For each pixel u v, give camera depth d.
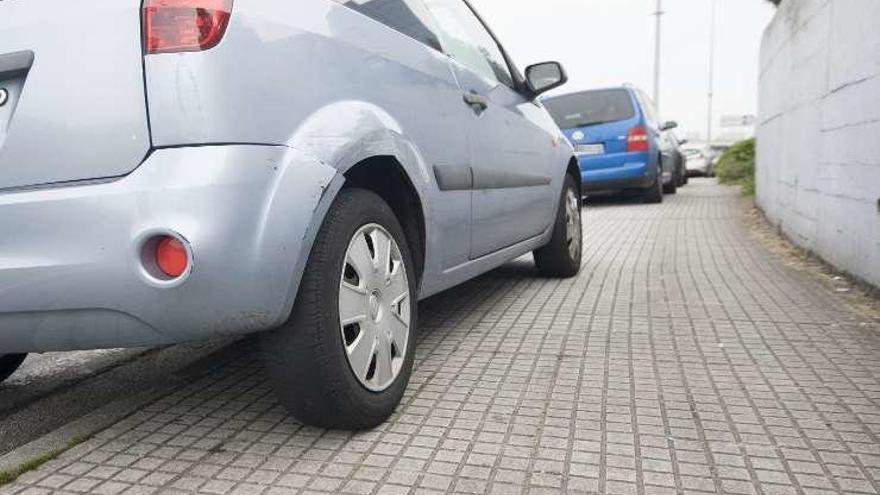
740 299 4.47
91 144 2.00
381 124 2.55
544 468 2.21
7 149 2.06
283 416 2.67
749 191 12.80
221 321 2.02
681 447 2.35
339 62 2.46
